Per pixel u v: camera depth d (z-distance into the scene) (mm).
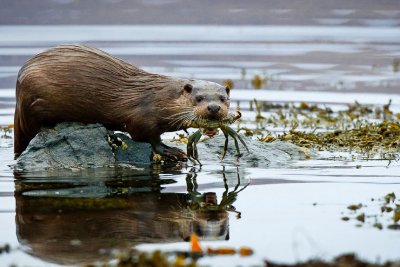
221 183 13781
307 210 11828
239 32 41344
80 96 15141
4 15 44156
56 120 15469
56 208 11898
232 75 28938
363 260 9391
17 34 38094
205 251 9891
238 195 12859
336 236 10492
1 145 17609
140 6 48500
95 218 11359
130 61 31125
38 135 15414
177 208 12008
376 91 26219
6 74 28219
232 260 9570
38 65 15234
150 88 15289
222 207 12086
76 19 44062
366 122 20594
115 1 49688
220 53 34188
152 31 41062
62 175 14297
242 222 11234
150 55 32906
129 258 9312
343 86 27266
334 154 16766
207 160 15898
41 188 13219
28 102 15180
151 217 11469
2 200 12336
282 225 11047
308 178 14156
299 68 30984
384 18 44906
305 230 10781
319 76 29281
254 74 29312
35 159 15031
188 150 15172
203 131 15062
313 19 45438
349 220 11250
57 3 48312
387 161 15867
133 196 12734
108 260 9570
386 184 13570
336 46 36625
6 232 10656
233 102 24344
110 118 15359
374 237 10422
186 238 10484
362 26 43031
